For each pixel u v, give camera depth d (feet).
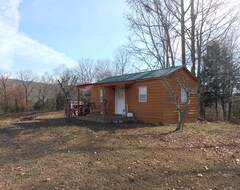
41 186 16.22
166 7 76.84
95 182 16.98
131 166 20.48
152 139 31.78
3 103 100.89
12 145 29.32
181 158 23.15
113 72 143.02
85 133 36.60
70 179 17.48
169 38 79.51
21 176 18.12
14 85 108.78
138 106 52.31
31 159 22.79
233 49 83.61
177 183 16.98
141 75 54.60
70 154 24.35
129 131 38.24
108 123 48.67
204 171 19.49
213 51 83.05
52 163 21.35
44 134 36.65
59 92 107.34
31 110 103.50
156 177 18.02
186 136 34.35
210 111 92.43
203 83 85.97
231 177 18.30
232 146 29.22
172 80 48.34
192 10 71.61
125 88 56.18
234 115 86.63
